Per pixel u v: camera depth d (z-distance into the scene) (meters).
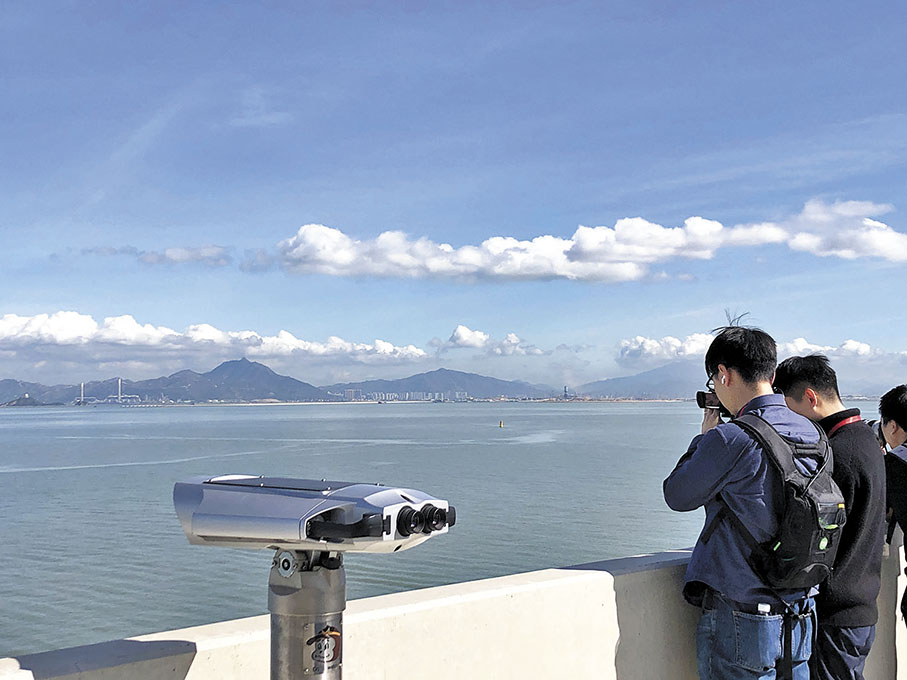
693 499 2.83
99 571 33.22
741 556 2.78
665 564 3.31
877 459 3.22
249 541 1.75
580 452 98.31
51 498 56.75
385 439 127.88
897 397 3.76
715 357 2.98
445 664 2.63
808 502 2.63
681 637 3.34
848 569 3.18
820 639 3.22
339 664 1.82
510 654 2.79
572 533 40.47
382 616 2.48
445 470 74.38
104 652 2.07
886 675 4.22
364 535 1.60
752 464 2.71
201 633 2.23
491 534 40.09
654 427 177.62
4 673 1.90
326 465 79.81
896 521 3.60
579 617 3.00
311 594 1.78
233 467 78.25
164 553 37.22
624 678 3.14
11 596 28.92
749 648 2.78
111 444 124.25
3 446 122.50
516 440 125.44
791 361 3.40
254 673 2.23
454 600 2.66
